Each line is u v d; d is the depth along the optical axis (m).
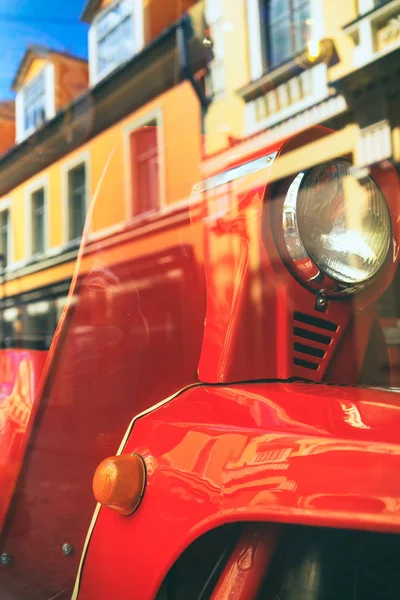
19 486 0.92
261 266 0.84
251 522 0.68
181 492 0.68
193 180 0.96
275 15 2.17
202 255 0.91
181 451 0.71
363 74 3.27
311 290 0.87
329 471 0.59
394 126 3.41
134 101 1.09
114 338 0.92
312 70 2.76
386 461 0.58
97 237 0.95
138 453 0.75
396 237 0.94
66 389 0.91
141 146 1.03
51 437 0.91
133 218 0.97
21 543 0.91
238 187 0.89
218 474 0.66
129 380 0.90
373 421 0.63
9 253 1.25
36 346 1.11
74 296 0.92
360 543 0.65
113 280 0.95
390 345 1.11
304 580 0.64
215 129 1.18
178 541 0.67
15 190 1.22
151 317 0.91
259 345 0.84
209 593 0.68
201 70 1.27
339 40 3.15
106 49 1.13
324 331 0.89
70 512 0.88
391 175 0.93
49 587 0.87
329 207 0.85
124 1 1.16
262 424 0.67
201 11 1.32
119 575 0.73
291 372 0.85
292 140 0.86
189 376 0.86
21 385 1.01
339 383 0.87
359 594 0.63
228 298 0.85
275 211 0.84
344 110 3.18
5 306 1.23
